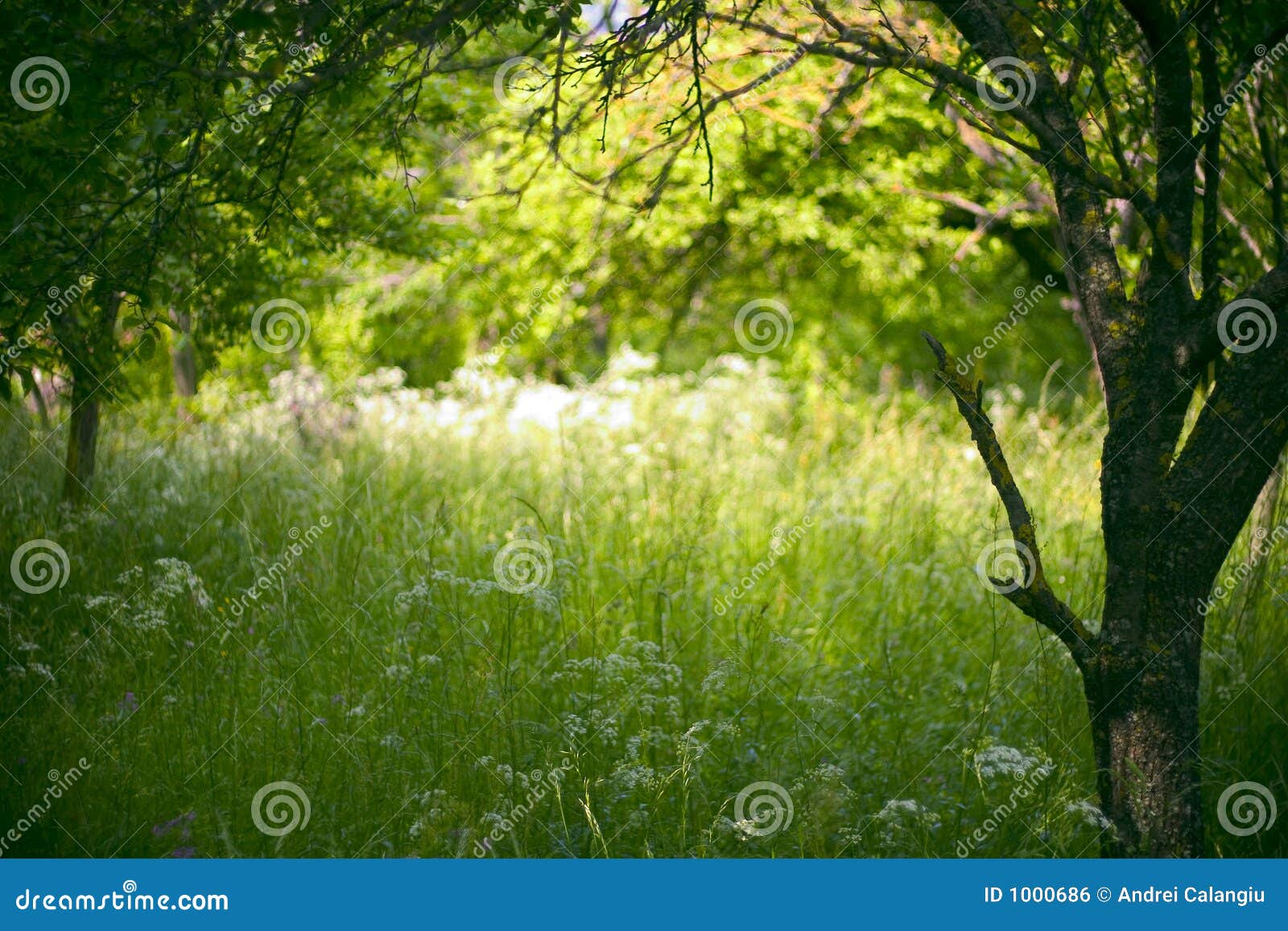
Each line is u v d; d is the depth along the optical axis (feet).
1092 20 14.64
